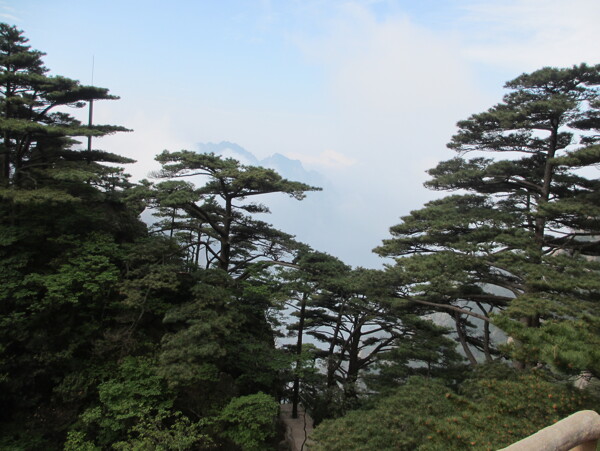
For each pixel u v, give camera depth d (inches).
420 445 399.5
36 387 724.7
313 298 928.3
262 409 658.8
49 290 691.4
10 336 689.6
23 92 858.8
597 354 326.3
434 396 522.9
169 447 603.5
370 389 803.4
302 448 774.5
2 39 853.2
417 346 776.9
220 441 687.1
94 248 788.6
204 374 678.5
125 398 658.2
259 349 820.0
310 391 936.3
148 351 770.8
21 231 764.6
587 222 688.4
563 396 392.2
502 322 392.2
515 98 761.0
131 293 734.5
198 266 965.8
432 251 803.4
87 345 775.7
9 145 848.3
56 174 746.2
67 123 944.9
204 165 826.8
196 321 705.6
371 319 870.4
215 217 971.9
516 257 619.8
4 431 663.1
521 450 149.8
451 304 821.2
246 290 837.8
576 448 165.8
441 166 878.4
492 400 425.4
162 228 1014.4
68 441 645.3
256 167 856.3
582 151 605.0
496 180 790.5
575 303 554.3
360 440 459.2
